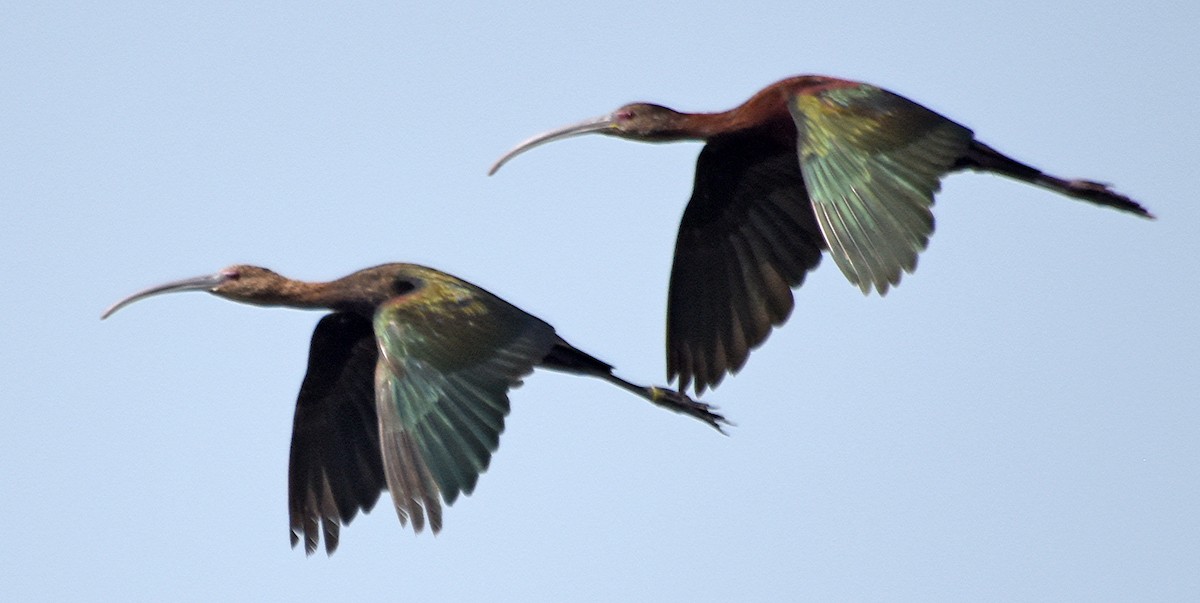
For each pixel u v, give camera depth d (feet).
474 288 69.97
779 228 71.20
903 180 63.00
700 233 71.97
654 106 74.74
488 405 67.15
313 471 73.61
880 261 61.98
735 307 71.56
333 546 72.90
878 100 64.59
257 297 77.92
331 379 73.77
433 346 67.41
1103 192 68.08
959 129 64.49
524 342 68.69
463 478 65.98
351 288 72.49
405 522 65.51
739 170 71.36
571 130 76.23
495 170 76.33
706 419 73.67
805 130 64.08
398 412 66.59
